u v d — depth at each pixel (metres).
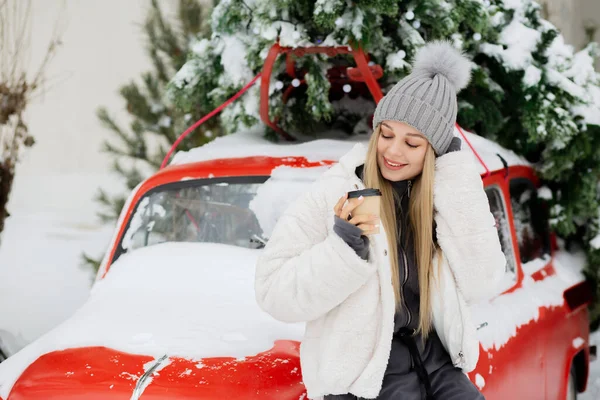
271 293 2.18
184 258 3.20
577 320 4.45
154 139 6.82
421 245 2.35
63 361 2.47
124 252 3.51
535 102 4.48
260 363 2.39
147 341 2.54
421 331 2.40
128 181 6.89
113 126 6.85
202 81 4.75
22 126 6.07
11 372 2.58
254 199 3.34
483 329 3.17
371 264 2.11
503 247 3.88
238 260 3.13
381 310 2.21
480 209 2.31
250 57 4.36
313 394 2.24
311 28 4.17
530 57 4.55
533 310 3.74
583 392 4.88
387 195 2.36
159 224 3.52
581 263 4.88
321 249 2.11
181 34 6.70
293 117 4.50
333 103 4.68
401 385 2.34
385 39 4.18
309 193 2.29
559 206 4.75
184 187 3.52
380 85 4.50
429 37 4.38
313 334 2.26
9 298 7.22
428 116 2.27
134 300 2.93
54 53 9.19
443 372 2.41
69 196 15.04
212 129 6.30
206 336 2.57
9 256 9.27
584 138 4.58
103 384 2.30
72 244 10.16
